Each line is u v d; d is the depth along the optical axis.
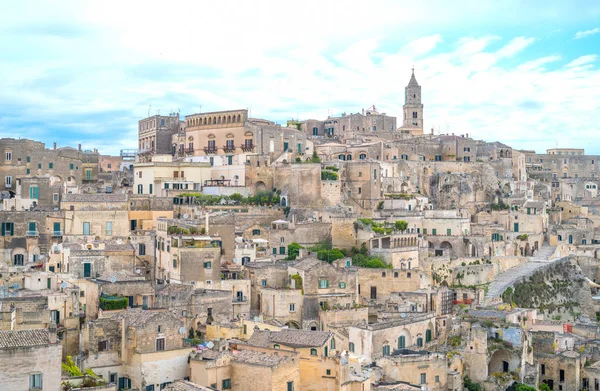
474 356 142.50
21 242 160.62
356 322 149.12
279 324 135.38
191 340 118.81
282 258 177.38
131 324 113.69
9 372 86.31
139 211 178.75
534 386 146.50
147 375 112.00
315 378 113.44
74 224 165.12
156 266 159.25
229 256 162.88
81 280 134.38
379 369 127.56
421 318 146.88
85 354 115.50
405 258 182.00
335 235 186.50
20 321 113.50
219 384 108.31
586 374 155.75
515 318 160.12
